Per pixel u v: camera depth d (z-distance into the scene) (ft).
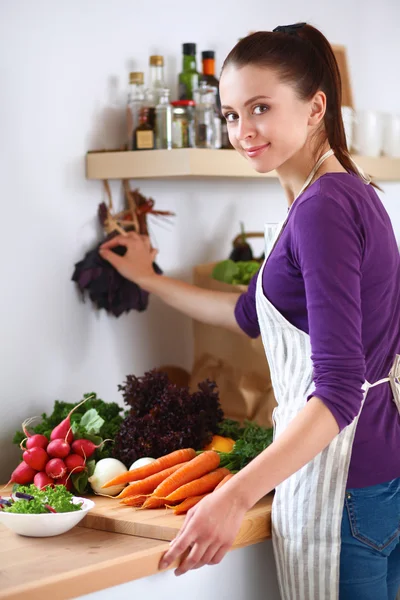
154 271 8.49
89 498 6.76
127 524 5.94
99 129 8.27
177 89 8.95
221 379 8.63
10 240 7.57
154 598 5.52
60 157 7.93
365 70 11.15
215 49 9.35
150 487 6.47
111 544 5.69
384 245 5.41
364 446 5.52
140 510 6.30
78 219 8.13
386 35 11.48
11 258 7.59
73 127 8.04
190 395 7.50
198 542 5.00
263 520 5.97
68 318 8.09
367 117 9.73
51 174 7.87
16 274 7.64
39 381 7.88
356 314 5.04
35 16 7.65
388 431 5.61
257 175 8.29
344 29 10.80
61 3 7.86
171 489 6.31
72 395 8.18
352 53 10.93
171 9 8.86
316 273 5.06
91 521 6.13
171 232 9.01
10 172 7.53
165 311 9.05
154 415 7.26
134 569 5.29
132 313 8.71
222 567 6.00
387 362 5.65
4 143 7.47
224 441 7.38
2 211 7.49
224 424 7.78
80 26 8.04
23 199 7.65
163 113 8.06
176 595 5.67
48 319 7.92
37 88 7.71
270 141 5.41
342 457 5.50
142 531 5.87
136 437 7.11
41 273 7.84
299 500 5.64
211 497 5.02
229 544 5.01
